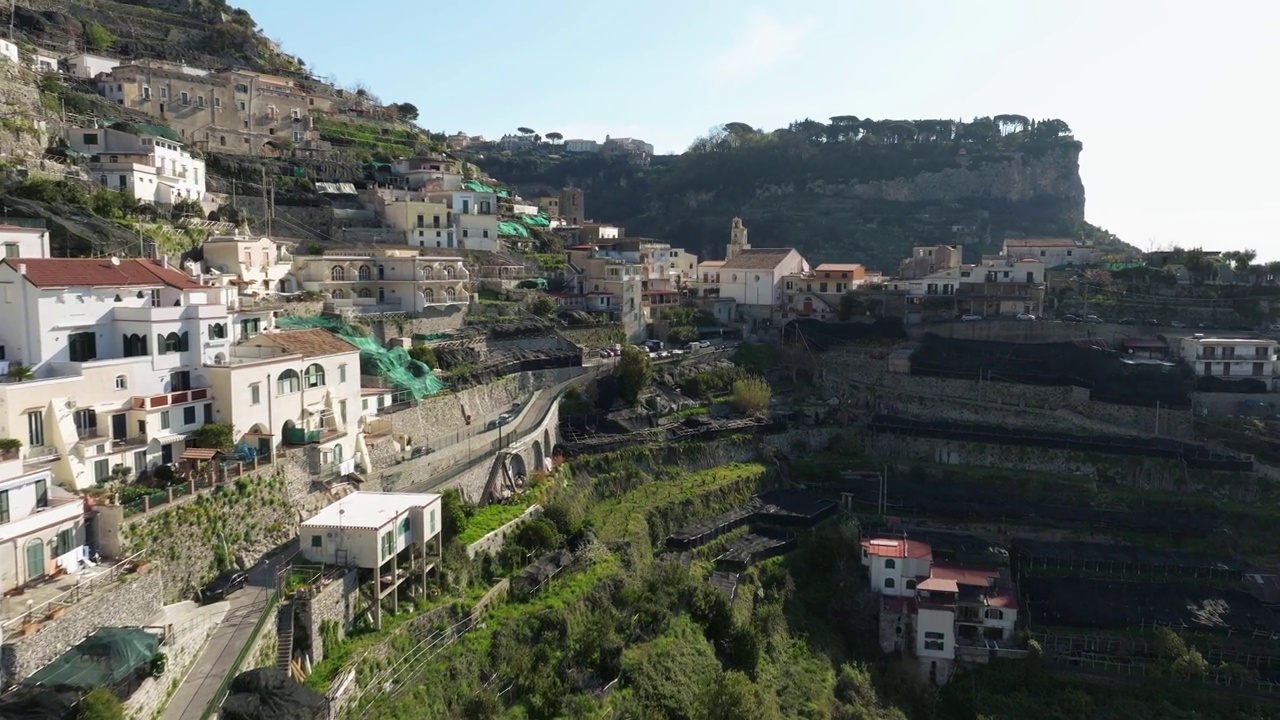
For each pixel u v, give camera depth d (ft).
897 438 433.07
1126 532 369.50
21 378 187.62
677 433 393.91
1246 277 529.04
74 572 168.04
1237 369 442.50
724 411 438.40
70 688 136.56
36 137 364.79
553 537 272.31
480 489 288.10
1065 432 425.28
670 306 547.90
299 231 459.32
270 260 360.48
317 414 257.75
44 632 143.33
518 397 375.66
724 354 490.49
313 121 627.46
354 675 182.19
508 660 215.92
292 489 231.30
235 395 226.99
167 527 189.06
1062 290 538.06
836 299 553.64
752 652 274.57
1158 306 507.71
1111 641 310.45
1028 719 287.69
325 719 166.30
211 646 170.50
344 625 195.72
